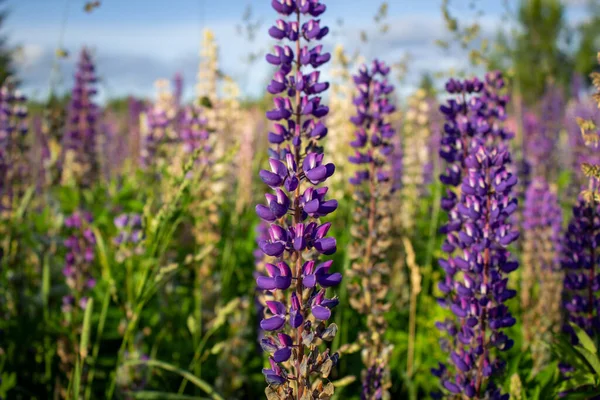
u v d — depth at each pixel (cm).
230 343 101
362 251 90
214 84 150
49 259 116
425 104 170
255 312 118
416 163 166
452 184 84
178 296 121
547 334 99
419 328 117
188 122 127
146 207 87
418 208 160
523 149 199
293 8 69
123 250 96
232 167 156
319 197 56
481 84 85
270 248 55
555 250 108
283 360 55
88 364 95
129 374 90
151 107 170
